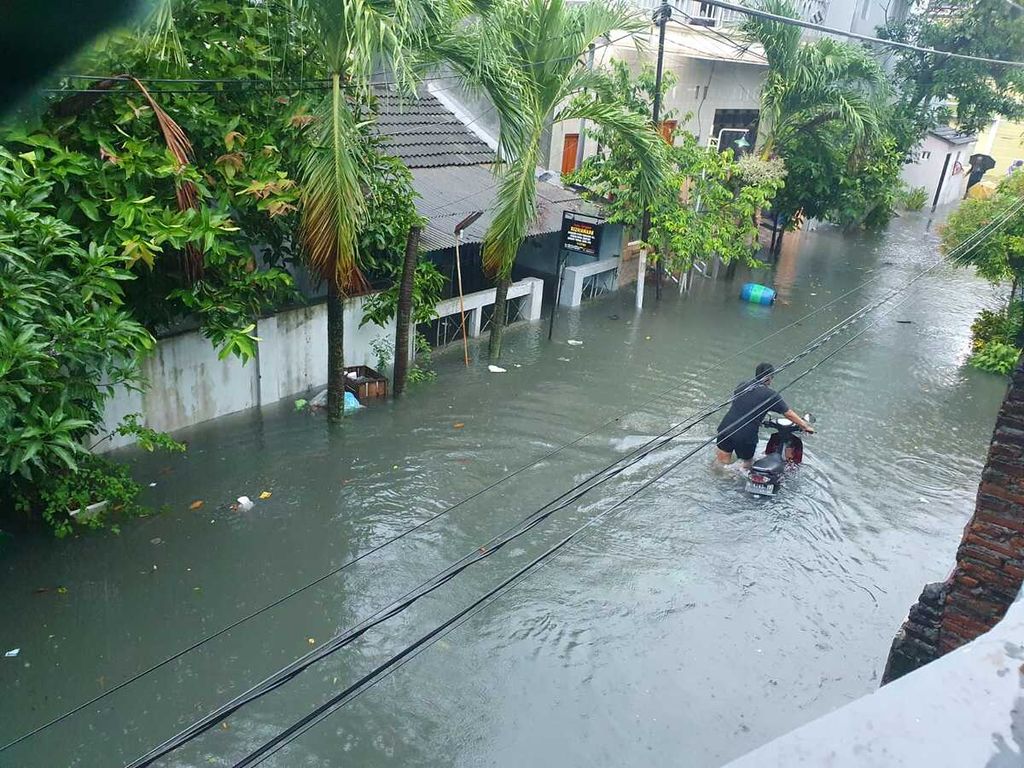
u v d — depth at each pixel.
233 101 8.10
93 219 6.87
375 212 9.86
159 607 6.68
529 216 11.21
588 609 7.05
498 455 9.53
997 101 22.83
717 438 9.39
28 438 6.01
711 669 6.46
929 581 7.73
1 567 6.94
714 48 19.58
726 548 8.02
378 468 9.04
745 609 7.17
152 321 8.57
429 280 11.14
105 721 5.59
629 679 6.29
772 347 14.11
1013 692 0.93
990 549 4.65
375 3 7.59
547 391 11.47
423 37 8.36
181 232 6.95
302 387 10.62
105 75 6.65
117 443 8.69
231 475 8.63
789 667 6.53
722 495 8.95
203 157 7.96
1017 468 4.46
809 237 24.92
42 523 7.50
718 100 20.56
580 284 15.48
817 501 8.98
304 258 8.91
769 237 23.69
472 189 13.54
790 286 18.73
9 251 5.62
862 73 17.50
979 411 11.94
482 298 13.11
